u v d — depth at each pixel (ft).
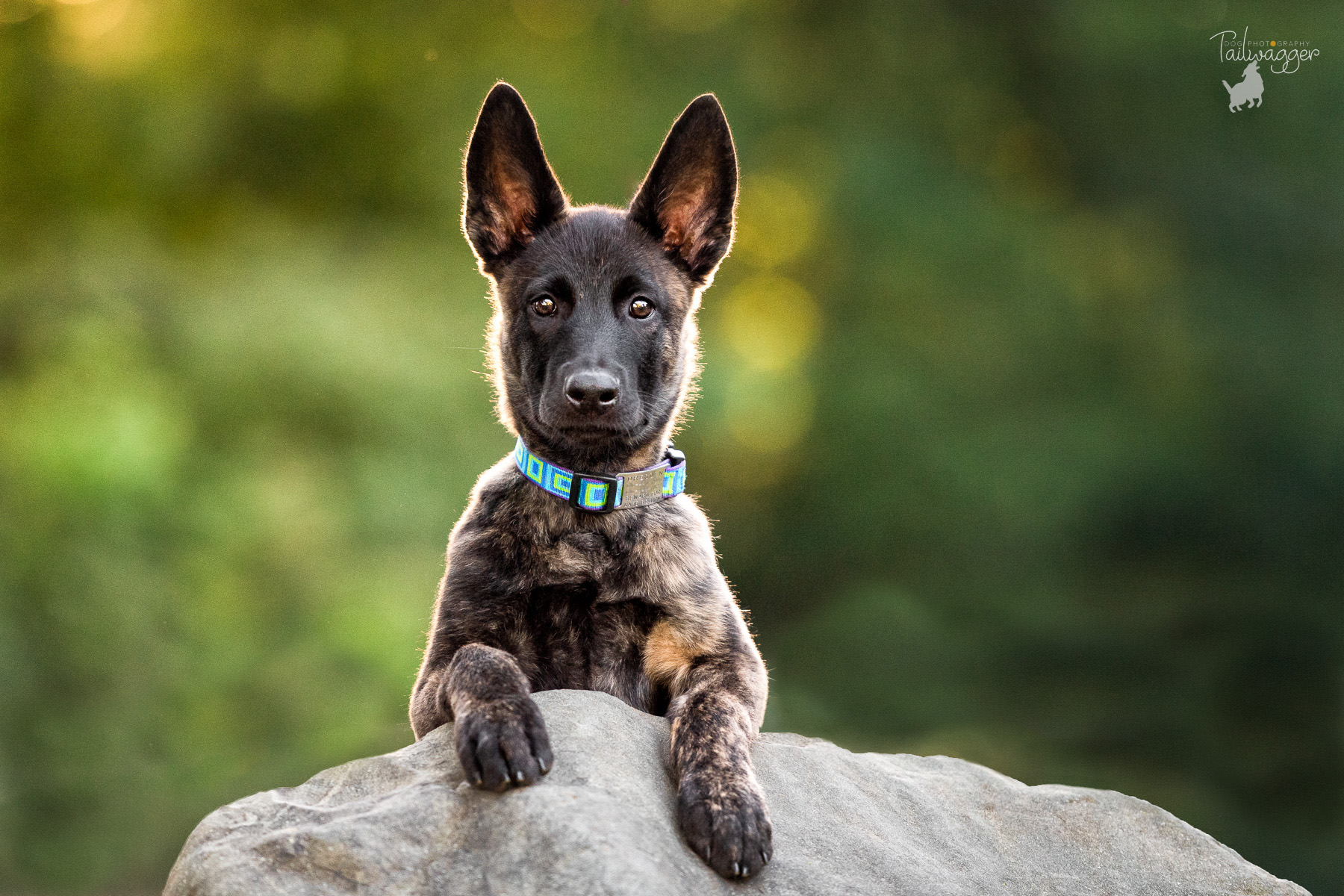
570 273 16.79
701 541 16.48
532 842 11.70
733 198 18.02
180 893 11.87
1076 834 15.51
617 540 15.88
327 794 13.15
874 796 14.80
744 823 12.39
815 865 12.80
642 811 12.32
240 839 12.16
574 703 13.62
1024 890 14.24
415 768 13.12
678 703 14.83
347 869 11.73
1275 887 14.97
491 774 12.25
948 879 13.41
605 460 16.81
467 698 13.08
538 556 15.72
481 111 17.51
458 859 11.89
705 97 17.65
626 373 16.34
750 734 14.17
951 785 15.97
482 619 15.56
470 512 16.57
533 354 16.83
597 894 11.10
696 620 15.81
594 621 15.84
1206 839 15.60
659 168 17.47
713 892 12.02
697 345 18.75
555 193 17.44
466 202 17.78
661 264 17.48
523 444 16.46
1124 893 14.65
